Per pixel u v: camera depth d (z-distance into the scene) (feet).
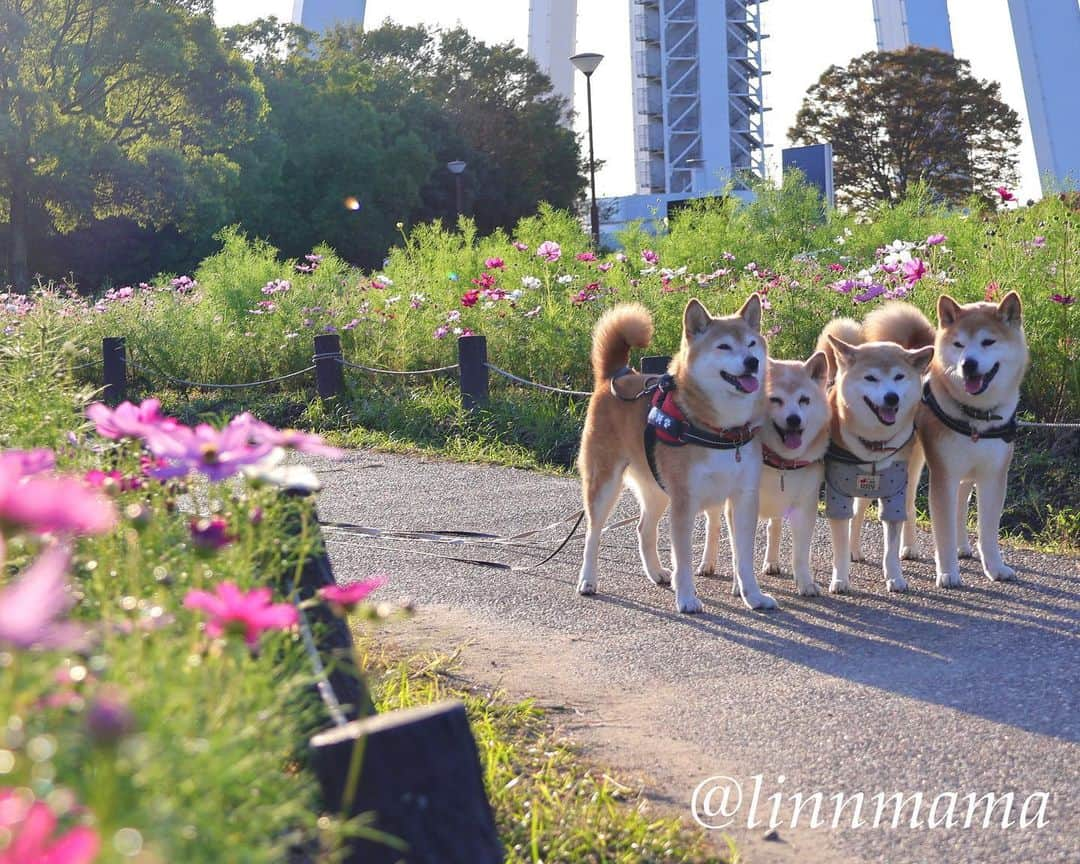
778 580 22.40
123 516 10.66
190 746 6.28
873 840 11.50
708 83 232.73
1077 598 20.06
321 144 163.63
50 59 125.18
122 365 52.24
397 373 42.98
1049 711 14.61
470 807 8.80
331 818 8.39
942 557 21.30
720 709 15.24
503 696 15.64
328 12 211.82
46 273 136.56
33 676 5.79
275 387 51.42
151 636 7.39
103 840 4.77
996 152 164.66
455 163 131.03
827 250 47.93
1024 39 176.96
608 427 21.62
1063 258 31.68
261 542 9.90
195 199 129.08
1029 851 11.10
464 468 35.12
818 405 20.25
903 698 15.33
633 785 12.90
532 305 44.73
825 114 167.94
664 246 56.44
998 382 20.75
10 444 13.51
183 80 132.57
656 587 21.86
